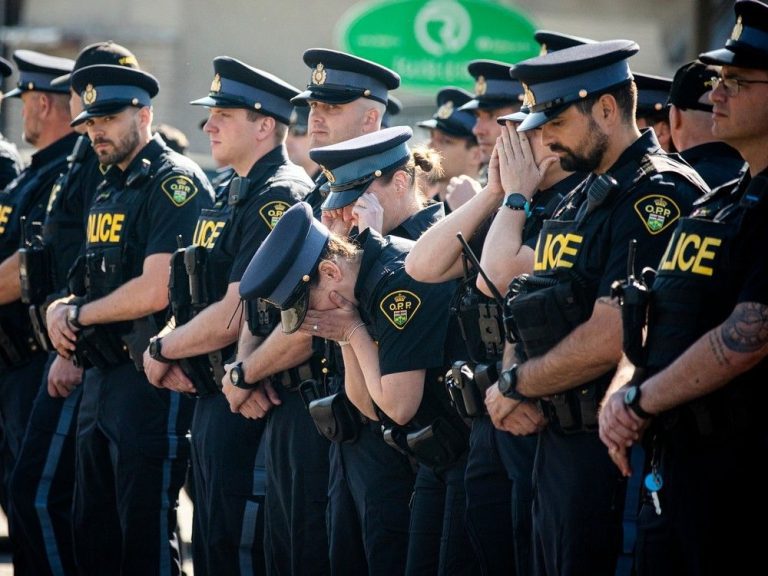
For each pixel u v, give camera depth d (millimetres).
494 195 13188
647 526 10828
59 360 18594
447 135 20625
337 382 14867
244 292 13617
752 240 10188
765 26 10281
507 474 12938
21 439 20406
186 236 17266
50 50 44906
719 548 10281
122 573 17422
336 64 16250
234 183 16391
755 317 9789
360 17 36094
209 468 16359
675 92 13523
